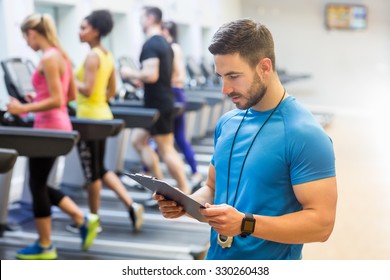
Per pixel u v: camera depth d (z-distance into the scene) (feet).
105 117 16.11
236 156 6.68
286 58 57.36
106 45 29.35
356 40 56.29
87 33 15.51
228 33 6.13
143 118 17.67
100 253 14.61
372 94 56.70
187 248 14.94
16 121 14.74
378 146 34.42
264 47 6.21
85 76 15.53
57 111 13.65
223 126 7.06
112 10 27.14
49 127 13.56
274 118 6.48
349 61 56.70
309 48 57.00
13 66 16.03
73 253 14.56
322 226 6.13
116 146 22.67
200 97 28.37
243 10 57.11
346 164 28.94
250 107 6.45
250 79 6.20
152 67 17.97
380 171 27.14
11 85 15.20
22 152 12.25
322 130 6.32
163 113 18.44
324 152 6.17
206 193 7.51
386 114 53.01
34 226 16.99
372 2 55.72
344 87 57.00
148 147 19.20
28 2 20.89
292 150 6.24
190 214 6.57
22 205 18.52
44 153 12.26
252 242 6.59
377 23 55.93
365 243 16.62
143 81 18.12
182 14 37.32
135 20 29.71
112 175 16.33
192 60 35.12
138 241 15.58
